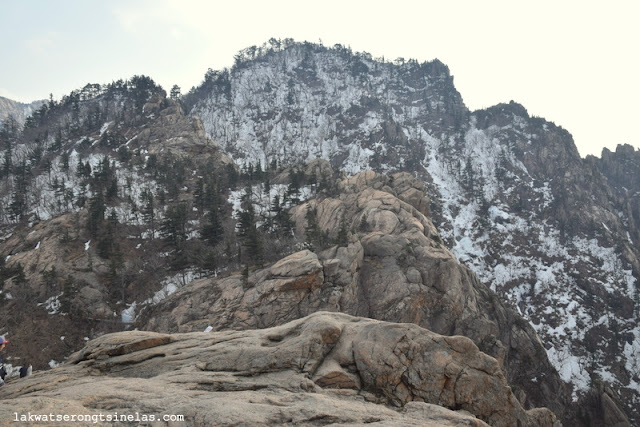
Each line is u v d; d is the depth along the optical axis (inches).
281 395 518.3
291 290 1948.8
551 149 5821.9
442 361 627.5
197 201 3240.7
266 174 3971.5
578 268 3897.6
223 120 7219.5
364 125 7057.1
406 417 462.9
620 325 3280.0
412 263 2172.7
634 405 2610.7
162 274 2618.1
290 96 7864.2
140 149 4490.7
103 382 553.0
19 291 2299.5
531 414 708.7
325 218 2891.2
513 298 3695.9
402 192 3235.7
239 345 684.7
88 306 2317.9
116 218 2957.7
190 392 500.7
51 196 3540.8
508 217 4810.5
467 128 7022.6
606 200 5108.3
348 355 638.5
